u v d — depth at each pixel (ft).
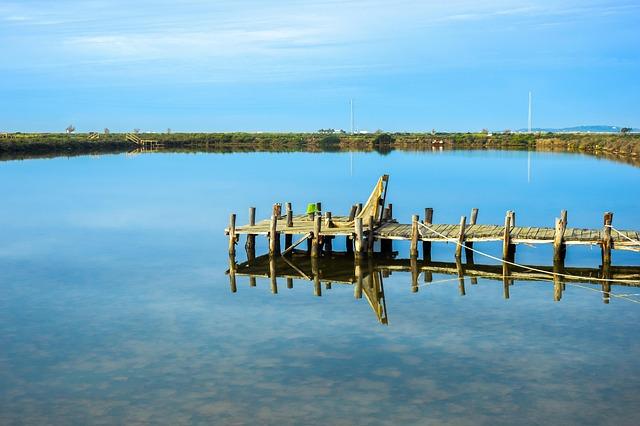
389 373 61.77
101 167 334.03
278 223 122.11
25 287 94.79
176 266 108.99
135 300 87.71
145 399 56.90
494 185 233.55
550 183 238.48
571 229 112.47
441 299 86.99
